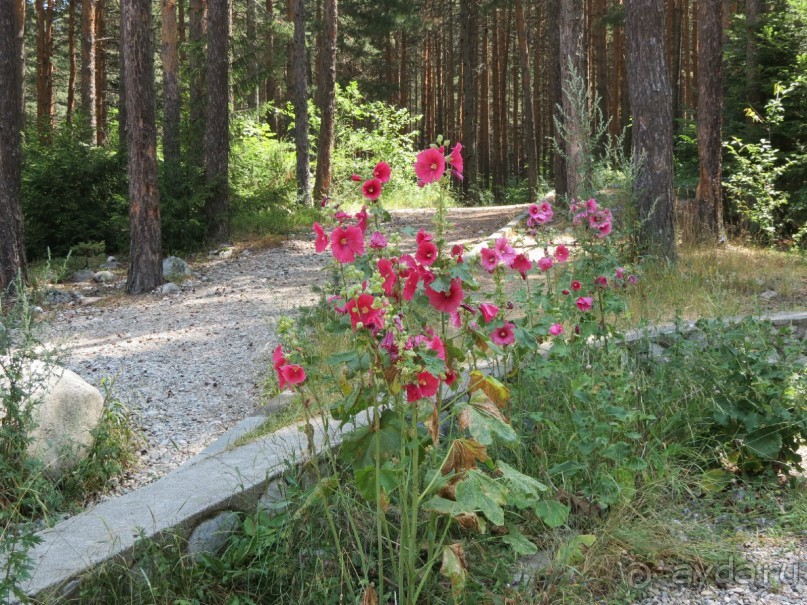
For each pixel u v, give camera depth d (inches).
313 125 944.9
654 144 365.7
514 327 141.6
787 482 161.8
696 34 1120.2
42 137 628.4
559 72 703.1
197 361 291.7
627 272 201.8
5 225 413.7
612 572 125.3
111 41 1151.6
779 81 510.6
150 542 112.3
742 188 496.7
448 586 118.2
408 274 110.4
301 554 120.0
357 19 1173.7
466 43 1091.9
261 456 146.9
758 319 207.2
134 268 441.7
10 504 138.3
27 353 160.6
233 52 729.6
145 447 209.3
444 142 112.7
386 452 104.7
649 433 164.4
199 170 581.9
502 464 114.6
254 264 511.8
